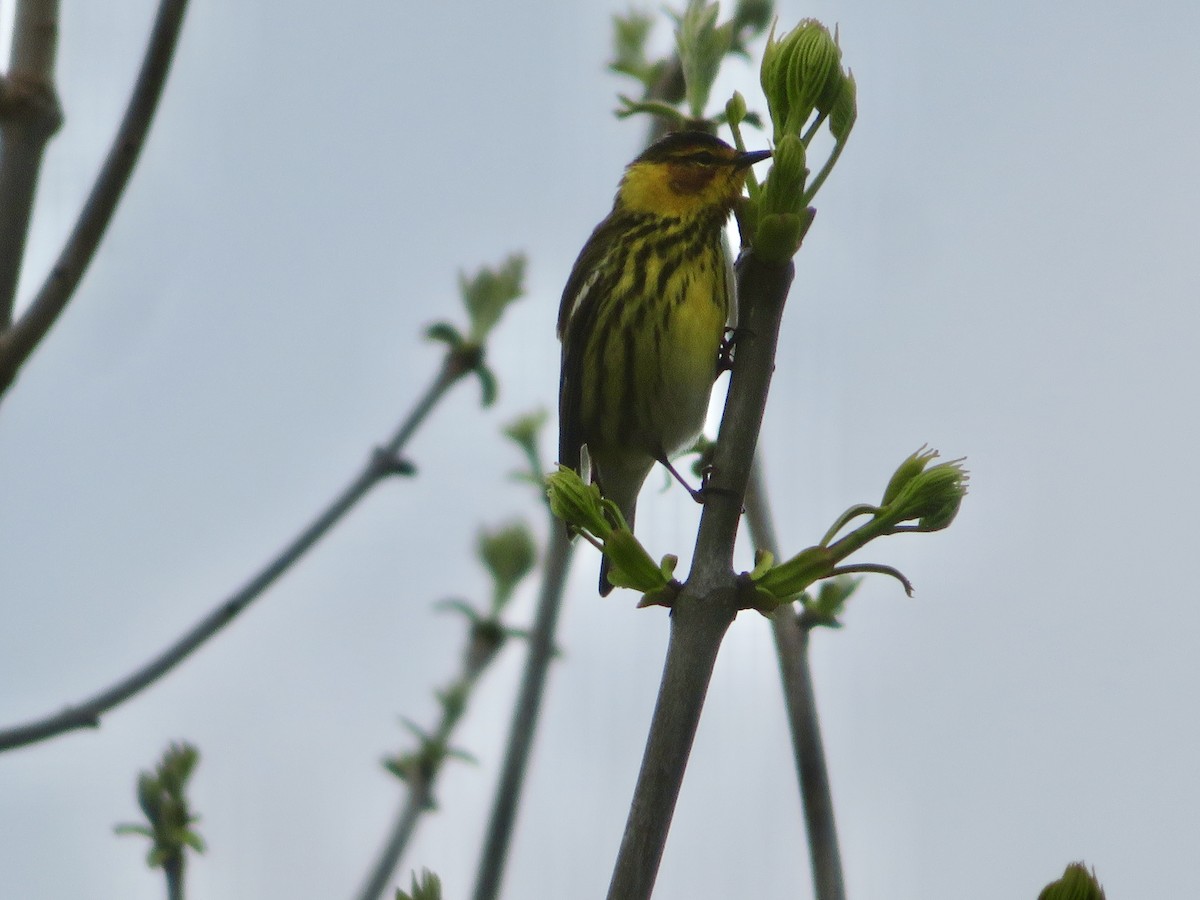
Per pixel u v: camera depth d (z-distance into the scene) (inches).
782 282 234.1
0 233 327.9
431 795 430.0
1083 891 181.3
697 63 358.0
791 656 308.7
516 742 364.2
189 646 350.6
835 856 286.5
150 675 345.1
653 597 224.8
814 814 289.9
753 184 246.2
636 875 203.5
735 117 263.0
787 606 314.7
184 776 364.5
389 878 406.3
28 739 331.3
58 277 307.3
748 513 329.4
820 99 242.8
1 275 327.6
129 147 311.0
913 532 237.0
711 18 360.2
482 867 350.6
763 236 233.8
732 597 220.1
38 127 334.0
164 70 310.5
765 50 246.7
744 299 235.8
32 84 333.7
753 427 227.5
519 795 357.1
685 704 213.5
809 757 296.0
